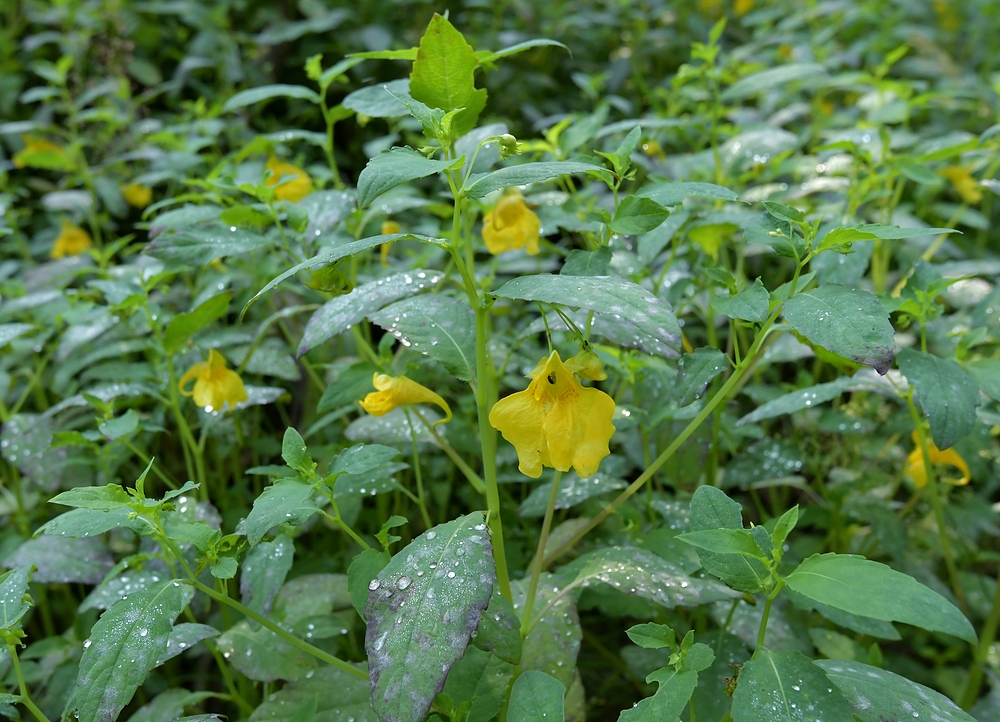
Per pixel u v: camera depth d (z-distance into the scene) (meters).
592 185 0.38
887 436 0.32
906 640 0.31
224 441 0.32
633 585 0.20
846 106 0.63
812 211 0.34
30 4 0.64
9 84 0.60
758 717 0.15
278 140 0.33
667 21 0.73
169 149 0.46
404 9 0.65
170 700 0.23
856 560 0.15
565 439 0.17
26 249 0.48
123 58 0.59
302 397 0.39
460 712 0.18
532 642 0.21
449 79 0.19
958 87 0.59
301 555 0.31
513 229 0.26
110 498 0.17
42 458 0.31
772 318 0.19
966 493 0.32
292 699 0.21
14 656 0.17
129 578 0.23
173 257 0.25
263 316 0.38
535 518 0.32
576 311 0.25
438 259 0.39
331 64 0.61
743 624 0.24
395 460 0.29
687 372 0.19
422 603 0.15
